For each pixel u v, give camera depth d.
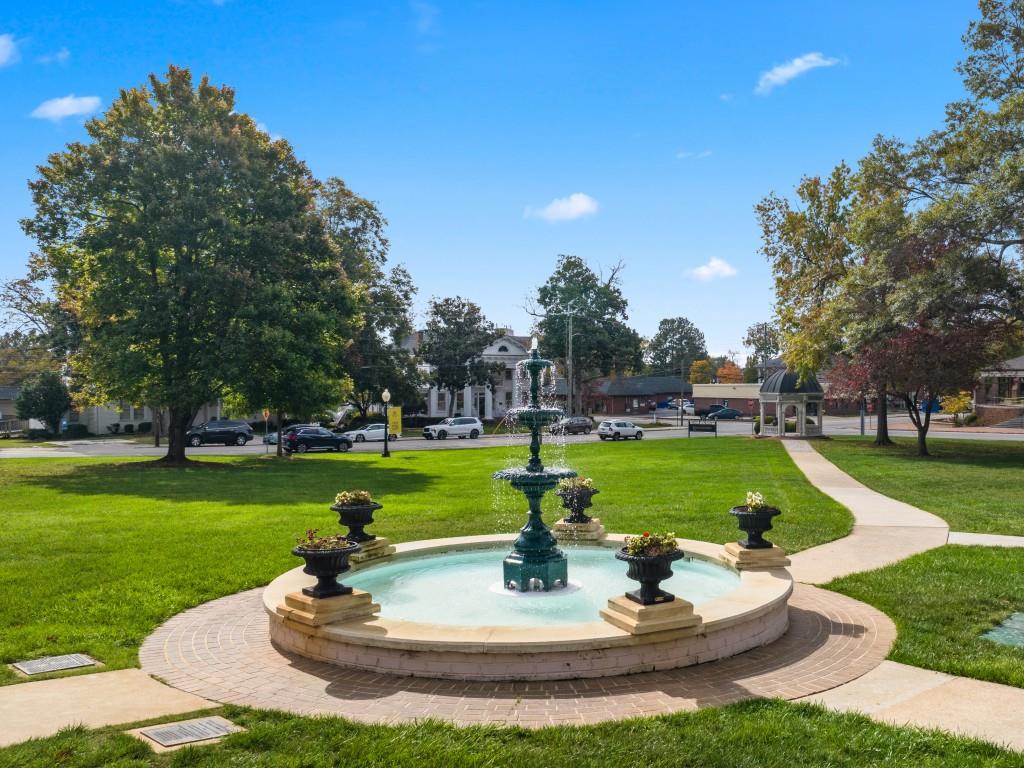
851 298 31.06
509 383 76.88
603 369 72.88
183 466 30.36
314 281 33.78
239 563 11.80
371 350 59.28
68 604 9.40
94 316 30.92
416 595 9.18
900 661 7.00
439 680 6.60
